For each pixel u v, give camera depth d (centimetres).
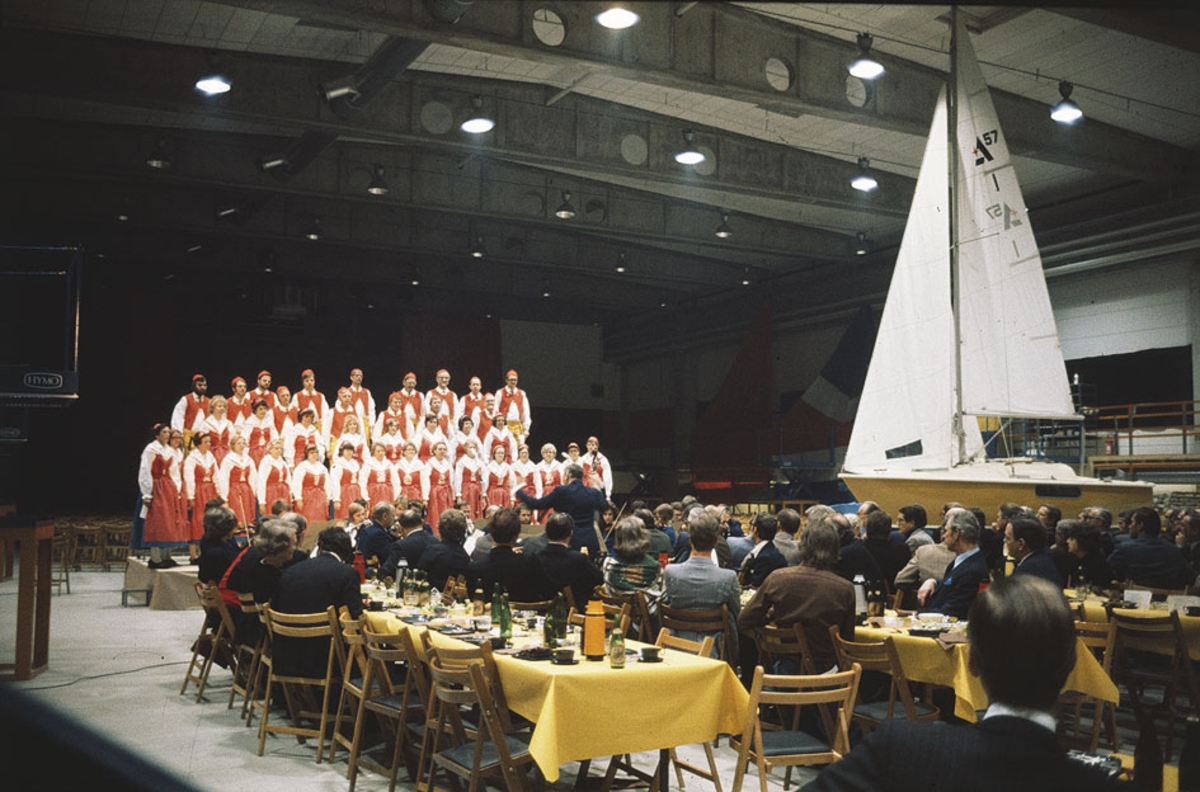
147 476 1453
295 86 1572
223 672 940
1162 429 1909
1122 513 1129
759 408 2841
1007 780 183
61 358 2634
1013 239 1304
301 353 3195
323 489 1658
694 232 2392
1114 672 698
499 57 1625
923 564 737
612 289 3256
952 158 1334
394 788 572
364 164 2098
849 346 2588
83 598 1515
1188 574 879
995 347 1311
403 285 3250
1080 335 2123
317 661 659
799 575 607
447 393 2008
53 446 2822
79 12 1388
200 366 3039
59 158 1848
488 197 2212
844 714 495
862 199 2058
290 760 650
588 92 1780
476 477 1881
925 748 192
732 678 491
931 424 1320
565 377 3472
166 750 662
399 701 591
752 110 1792
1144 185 1934
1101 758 228
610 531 1510
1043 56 1504
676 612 654
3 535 859
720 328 3100
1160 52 1462
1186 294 1927
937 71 1602
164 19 1416
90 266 2805
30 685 853
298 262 2862
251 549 775
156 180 2030
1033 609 192
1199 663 740
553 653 490
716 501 2858
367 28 1206
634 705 463
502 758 461
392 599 780
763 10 1430
